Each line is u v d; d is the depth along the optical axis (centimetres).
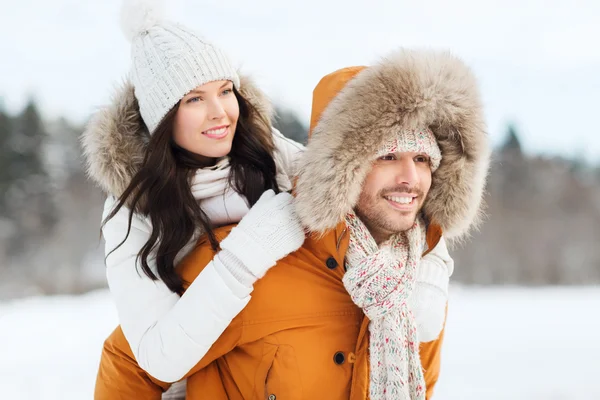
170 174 181
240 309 159
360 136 162
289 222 165
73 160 1794
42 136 1791
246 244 160
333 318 170
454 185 180
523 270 1609
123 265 176
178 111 185
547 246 1697
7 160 1727
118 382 182
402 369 164
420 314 179
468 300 914
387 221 169
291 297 168
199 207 181
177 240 177
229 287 157
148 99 187
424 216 187
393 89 161
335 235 169
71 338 612
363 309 168
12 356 534
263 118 206
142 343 163
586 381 450
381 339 167
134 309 169
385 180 168
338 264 171
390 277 166
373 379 166
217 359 175
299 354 165
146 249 174
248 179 192
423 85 161
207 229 175
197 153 189
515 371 477
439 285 185
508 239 1722
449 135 177
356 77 168
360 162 163
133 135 191
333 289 172
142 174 180
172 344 156
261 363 166
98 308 820
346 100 166
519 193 1905
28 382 449
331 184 163
